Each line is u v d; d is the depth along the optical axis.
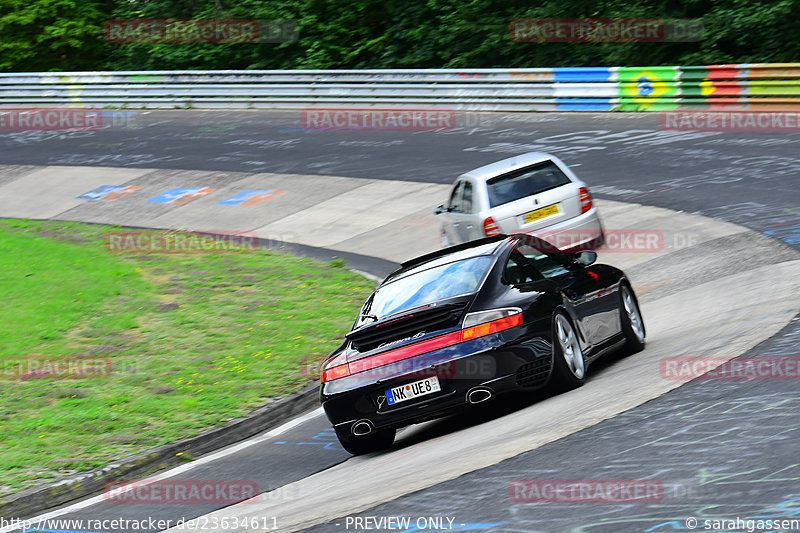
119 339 31.19
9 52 94.62
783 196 38.03
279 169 59.09
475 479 13.55
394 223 46.09
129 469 20.08
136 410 23.78
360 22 88.50
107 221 54.53
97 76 82.50
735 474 11.73
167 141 69.88
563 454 13.90
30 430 22.83
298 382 25.22
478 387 17.28
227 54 91.62
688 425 14.10
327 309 33.12
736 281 27.59
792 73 53.47
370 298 19.53
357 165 57.38
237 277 39.28
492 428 17.23
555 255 20.69
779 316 21.11
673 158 47.75
